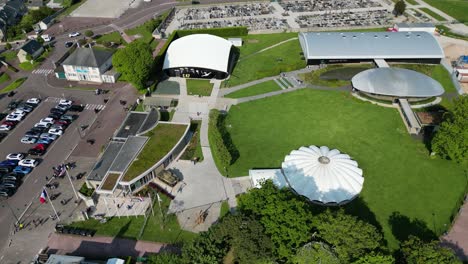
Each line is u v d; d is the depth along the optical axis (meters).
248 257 71.94
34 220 94.50
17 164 111.81
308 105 131.75
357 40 156.38
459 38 175.12
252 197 82.88
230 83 147.38
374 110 127.75
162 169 107.25
